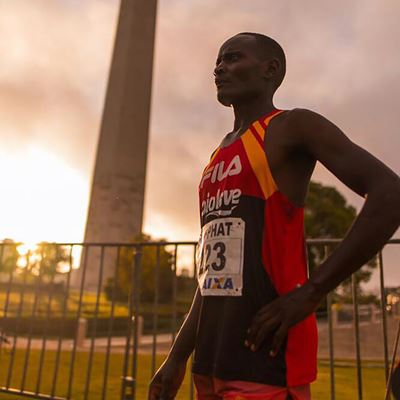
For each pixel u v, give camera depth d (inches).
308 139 47.2
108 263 900.0
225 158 52.7
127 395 152.3
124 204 1183.6
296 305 42.7
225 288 48.1
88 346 475.8
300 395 45.1
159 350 476.4
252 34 58.0
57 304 561.9
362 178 43.0
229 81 56.0
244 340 45.6
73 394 183.9
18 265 193.5
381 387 219.3
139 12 1255.5
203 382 50.4
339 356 469.1
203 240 53.4
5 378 221.6
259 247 47.4
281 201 48.1
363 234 40.8
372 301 532.7
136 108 1225.4
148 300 777.6
